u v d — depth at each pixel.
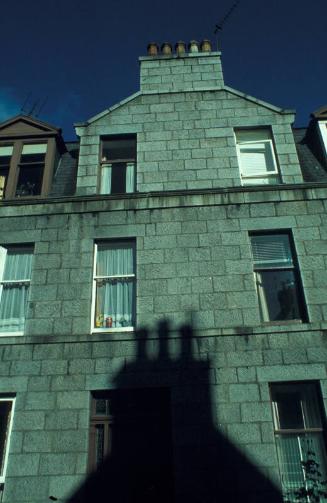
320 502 8.77
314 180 12.45
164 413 9.70
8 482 8.94
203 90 13.83
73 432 9.35
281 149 12.78
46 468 9.05
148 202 11.82
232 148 12.84
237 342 10.03
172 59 14.59
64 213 11.85
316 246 11.11
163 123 13.34
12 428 9.43
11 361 10.06
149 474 9.17
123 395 9.88
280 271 11.16
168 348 10.05
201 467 8.92
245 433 9.19
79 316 10.57
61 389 9.76
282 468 9.09
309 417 9.52
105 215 11.77
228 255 11.12
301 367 9.72
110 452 9.37
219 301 10.56
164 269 11.02
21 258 11.66
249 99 13.59
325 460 9.12
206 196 11.84
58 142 13.88
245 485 8.73
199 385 9.66
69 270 11.13
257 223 11.46
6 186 12.76
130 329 10.65
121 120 13.46
